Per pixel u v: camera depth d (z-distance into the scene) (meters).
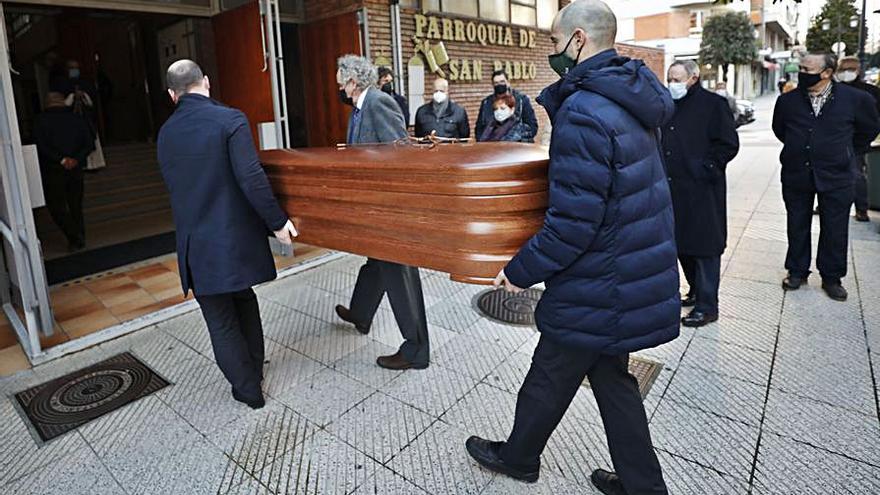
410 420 2.64
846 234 3.75
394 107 3.20
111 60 11.62
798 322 3.48
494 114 5.20
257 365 2.96
